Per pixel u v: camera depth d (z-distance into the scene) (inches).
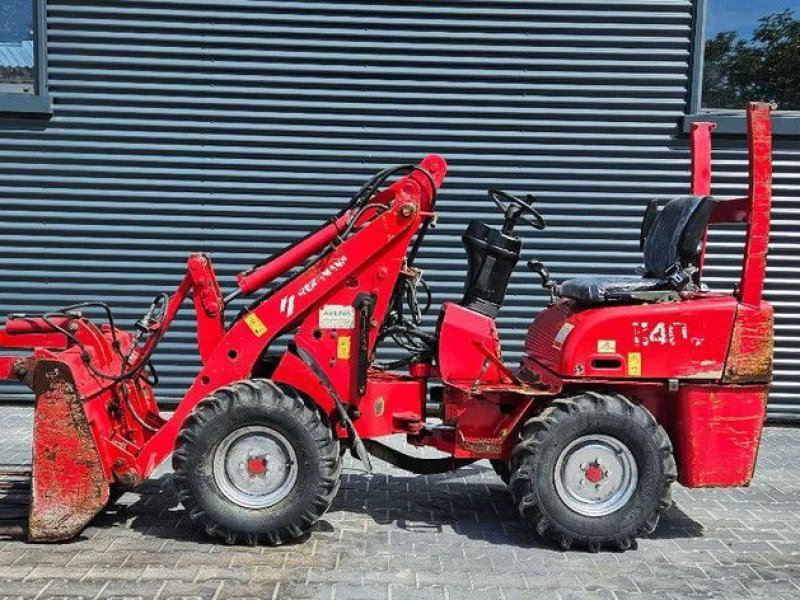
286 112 283.3
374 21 279.7
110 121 281.4
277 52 280.4
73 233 286.4
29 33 278.5
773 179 289.1
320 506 171.0
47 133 281.4
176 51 278.8
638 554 175.0
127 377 182.4
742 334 176.7
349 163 286.0
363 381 179.8
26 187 283.7
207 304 181.9
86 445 168.9
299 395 173.8
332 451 171.5
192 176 284.8
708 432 177.3
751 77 290.5
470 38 281.3
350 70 281.7
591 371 175.6
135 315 291.0
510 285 293.0
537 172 287.9
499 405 181.6
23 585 151.0
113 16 276.5
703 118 282.8
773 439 279.7
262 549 170.9
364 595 150.6
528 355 204.5
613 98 284.4
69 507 170.1
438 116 284.7
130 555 165.8
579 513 173.3
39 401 167.8
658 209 206.8
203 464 170.1
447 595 151.6
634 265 292.4
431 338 191.0
